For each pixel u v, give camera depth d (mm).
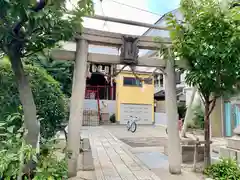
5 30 1983
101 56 3832
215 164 3732
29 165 2377
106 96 16641
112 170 3953
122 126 13688
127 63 3930
